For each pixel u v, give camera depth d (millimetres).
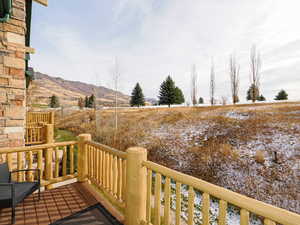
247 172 7945
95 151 3275
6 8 3125
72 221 2268
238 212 6172
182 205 6566
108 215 2418
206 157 9508
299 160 7641
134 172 2045
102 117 23078
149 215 1982
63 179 3340
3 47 3479
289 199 6211
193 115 17297
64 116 34938
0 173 2535
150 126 16344
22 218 2305
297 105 16484
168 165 10062
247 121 12883
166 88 32094
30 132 6516
